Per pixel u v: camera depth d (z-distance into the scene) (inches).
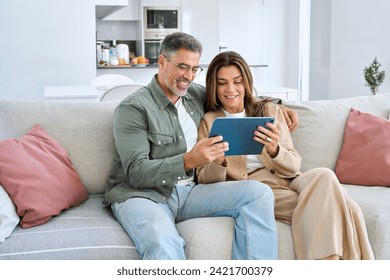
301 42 352.8
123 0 243.8
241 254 86.9
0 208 84.9
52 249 80.9
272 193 92.7
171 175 90.9
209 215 96.0
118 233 85.8
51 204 91.0
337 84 288.8
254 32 365.1
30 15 236.7
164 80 99.7
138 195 93.6
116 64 301.9
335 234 85.8
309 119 119.1
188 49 98.0
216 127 89.0
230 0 360.2
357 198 102.3
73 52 241.9
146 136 96.6
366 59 261.1
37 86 240.7
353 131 118.0
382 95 130.3
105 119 109.4
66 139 106.5
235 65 104.3
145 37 332.8
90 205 99.9
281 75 370.6
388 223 95.6
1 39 235.5
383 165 112.9
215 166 98.0
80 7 240.2
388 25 243.4
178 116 102.6
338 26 284.8
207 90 106.4
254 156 105.9
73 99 162.4
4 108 106.3
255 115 107.0
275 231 88.9
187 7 334.6
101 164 107.2
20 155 93.7
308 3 346.0
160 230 82.3
